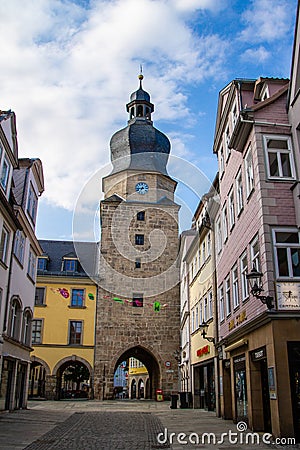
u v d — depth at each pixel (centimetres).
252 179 1383
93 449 989
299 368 1111
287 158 1329
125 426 1480
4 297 1741
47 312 3297
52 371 3195
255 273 1156
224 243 1781
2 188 1691
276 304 1165
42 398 3522
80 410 2205
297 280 1195
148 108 3928
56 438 1163
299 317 1145
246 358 1373
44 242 3850
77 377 4316
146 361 3706
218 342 1769
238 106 1547
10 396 1931
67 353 3228
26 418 1683
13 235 1848
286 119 1373
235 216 1580
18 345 2006
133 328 3253
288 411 1074
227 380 1744
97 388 3169
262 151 1325
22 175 2102
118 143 3425
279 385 1094
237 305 1542
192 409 2339
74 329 3284
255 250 1346
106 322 3269
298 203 1252
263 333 1211
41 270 3406
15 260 1903
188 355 2688
